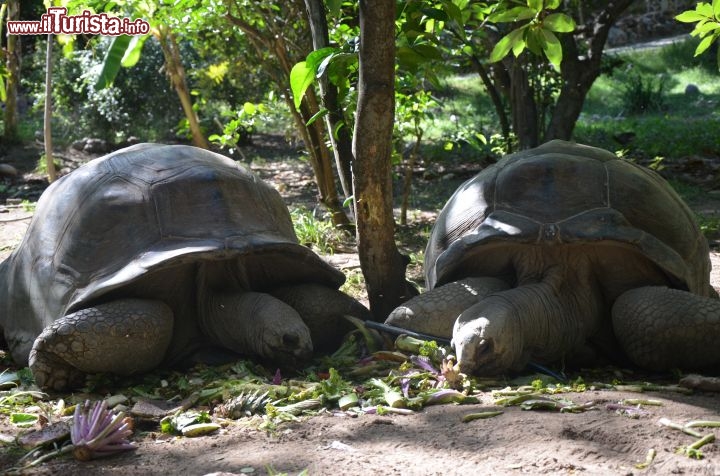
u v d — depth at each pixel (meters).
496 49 3.63
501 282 3.36
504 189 3.43
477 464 2.19
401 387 2.88
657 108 16.05
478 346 2.96
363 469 2.18
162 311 3.13
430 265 3.59
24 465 2.35
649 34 24.23
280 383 3.05
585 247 3.30
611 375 3.28
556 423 2.46
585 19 12.73
